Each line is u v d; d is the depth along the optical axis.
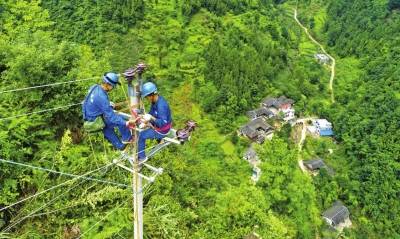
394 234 53.09
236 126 61.72
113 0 70.00
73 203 12.84
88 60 19.02
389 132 62.94
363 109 70.25
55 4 65.56
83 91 15.82
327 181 56.03
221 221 16.88
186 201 16.89
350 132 66.62
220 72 66.75
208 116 61.50
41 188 13.05
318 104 74.19
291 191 30.09
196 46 73.38
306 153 63.06
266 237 17.47
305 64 86.62
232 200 17.78
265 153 31.06
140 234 8.95
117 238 12.85
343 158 64.88
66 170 13.65
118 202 13.55
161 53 68.81
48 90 15.19
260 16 88.75
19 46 16.36
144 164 8.62
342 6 109.12
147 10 75.50
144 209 14.12
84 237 12.43
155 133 8.38
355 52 91.81
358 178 59.28
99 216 12.95
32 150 14.05
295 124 69.69
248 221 17.45
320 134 68.88
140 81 8.06
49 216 12.70
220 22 80.06
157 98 8.31
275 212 29.17
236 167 51.03
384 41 87.31
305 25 109.81
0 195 12.20
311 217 31.77
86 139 15.58
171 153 18.70
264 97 70.31
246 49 75.31
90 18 66.81
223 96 62.66
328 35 101.75
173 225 13.62
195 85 65.56
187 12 78.19
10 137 13.15
